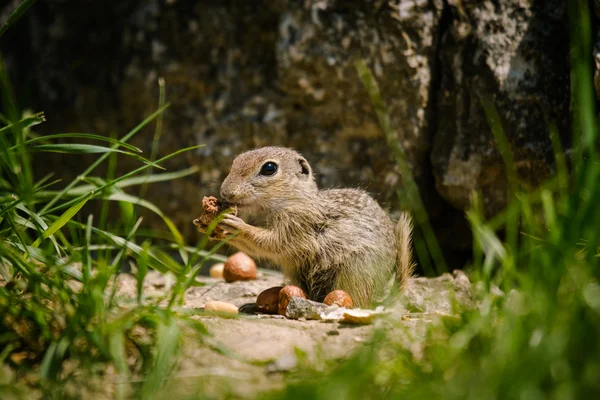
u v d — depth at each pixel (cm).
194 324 709
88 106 1382
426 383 580
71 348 652
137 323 714
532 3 1116
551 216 793
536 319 634
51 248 815
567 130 1086
